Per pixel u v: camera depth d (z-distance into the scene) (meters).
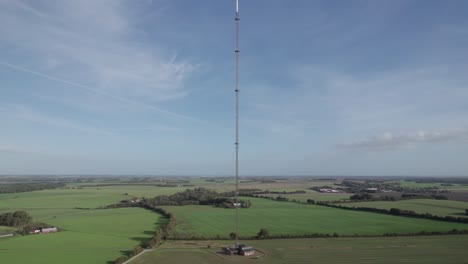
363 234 110.25
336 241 101.00
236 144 83.06
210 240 104.06
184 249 91.75
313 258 82.38
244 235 110.50
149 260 81.38
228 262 79.62
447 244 95.00
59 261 80.81
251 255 85.25
